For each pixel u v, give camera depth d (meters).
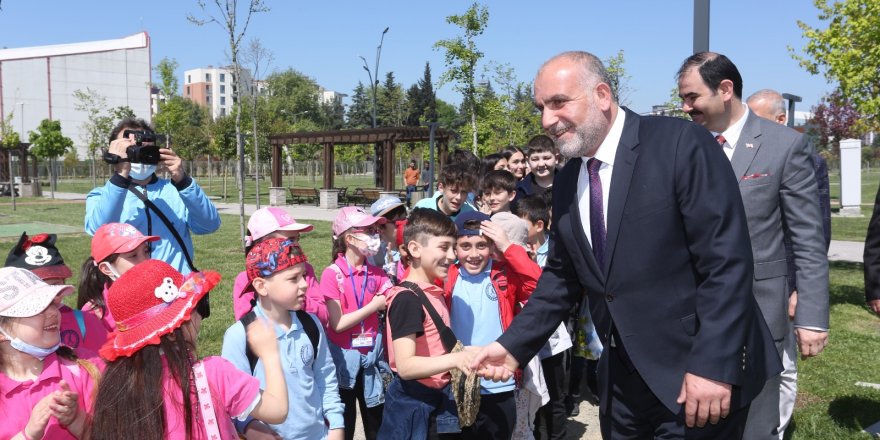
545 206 4.80
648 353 2.46
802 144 3.31
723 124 3.40
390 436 3.25
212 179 53.75
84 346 3.17
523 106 22.94
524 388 3.80
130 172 4.02
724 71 3.30
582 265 2.63
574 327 4.95
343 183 47.84
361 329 3.82
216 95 139.50
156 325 2.09
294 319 2.97
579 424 4.94
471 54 20.16
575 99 2.45
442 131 24.31
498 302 3.66
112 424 2.04
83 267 3.51
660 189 2.38
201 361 2.28
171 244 4.12
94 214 4.01
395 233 4.48
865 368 5.68
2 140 35.25
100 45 78.06
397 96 86.69
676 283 2.43
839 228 16.97
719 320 2.27
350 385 3.78
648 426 2.69
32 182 34.97
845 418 4.58
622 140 2.47
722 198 2.31
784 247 3.45
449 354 2.97
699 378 2.26
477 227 3.63
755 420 3.09
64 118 75.50
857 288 9.12
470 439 3.43
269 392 2.49
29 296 2.45
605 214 2.54
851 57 8.57
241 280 3.45
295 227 3.42
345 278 3.81
